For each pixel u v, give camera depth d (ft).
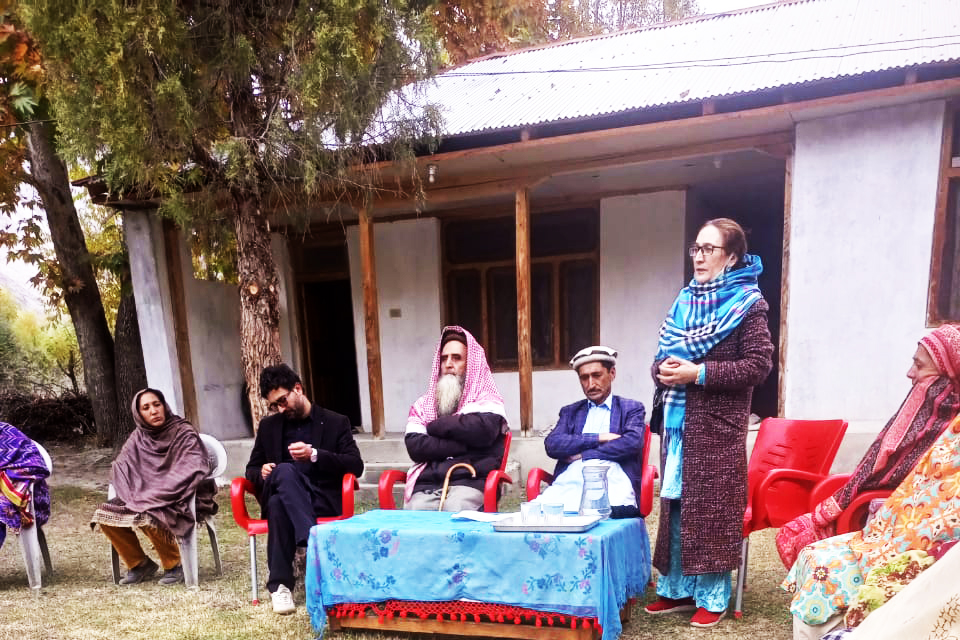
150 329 25.98
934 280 16.88
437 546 9.63
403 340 27.55
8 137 27.04
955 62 15.20
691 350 9.92
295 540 11.69
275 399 13.03
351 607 10.22
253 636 10.48
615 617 9.03
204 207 19.54
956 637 5.05
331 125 18.01
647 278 24.45
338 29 16.22
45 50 16.01
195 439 13.88
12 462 13.29
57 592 13.23
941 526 6.89
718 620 10.09
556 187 24.44
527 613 9.21
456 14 35.01
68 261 30.19
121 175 17.92
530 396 22.25
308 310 29.50
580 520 9.20
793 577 8.21
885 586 6.63
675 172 22.47
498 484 12.51
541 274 26.30
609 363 11.89
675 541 10.37
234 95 18.54
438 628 9.78
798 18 25.13
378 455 23.15
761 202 27.61
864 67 16.62
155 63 16.43
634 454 11.39
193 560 13.23
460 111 23.06
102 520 13.12
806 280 18.13
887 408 17.43
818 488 9.99
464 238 27.25
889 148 17.08
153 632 10.80
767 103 17.47
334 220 27.71
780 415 18.69
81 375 38.83
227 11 17.33
